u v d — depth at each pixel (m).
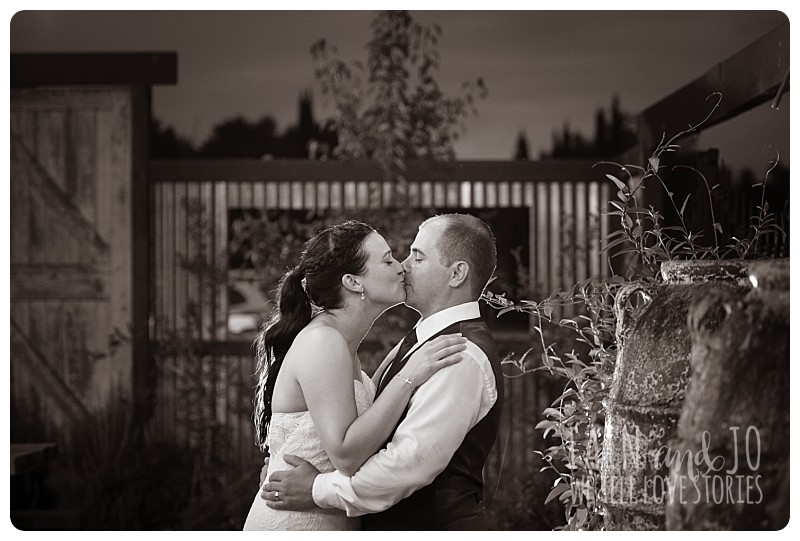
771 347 2.11
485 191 5.33
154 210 5.41
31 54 5.39
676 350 2.15
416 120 5.37
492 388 2.48
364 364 5.03
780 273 2.14
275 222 5.36
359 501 2.38
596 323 2.83
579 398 2.77
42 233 5.41
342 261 2.58
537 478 4.94
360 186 5.35
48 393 5.35
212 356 5.31
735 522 2.07
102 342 5.36
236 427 5.25
